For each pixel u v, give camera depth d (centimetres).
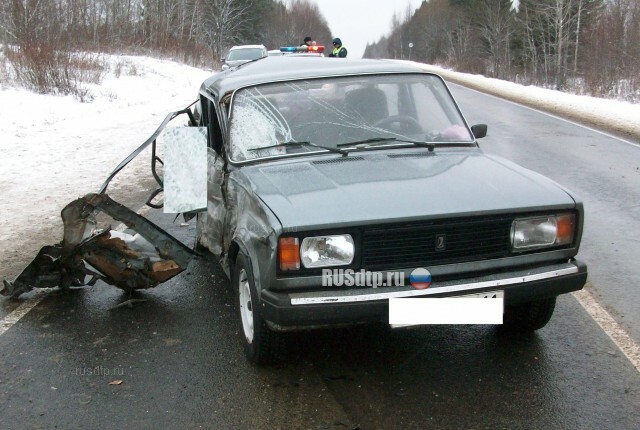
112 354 409
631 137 1319
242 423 329
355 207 341
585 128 1455
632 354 390
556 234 362
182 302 495
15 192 865
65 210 473
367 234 334
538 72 3538
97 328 450
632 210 739
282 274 333
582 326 432
